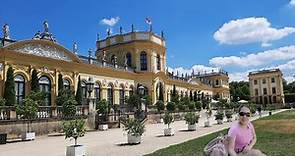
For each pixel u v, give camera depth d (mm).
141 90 44750
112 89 45500
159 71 53875
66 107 29219
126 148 16656
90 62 41531
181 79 68688
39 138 24625
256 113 60375
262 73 117125
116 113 36812
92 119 32375
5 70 30719
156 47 54469
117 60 53938
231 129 6656
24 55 32438
